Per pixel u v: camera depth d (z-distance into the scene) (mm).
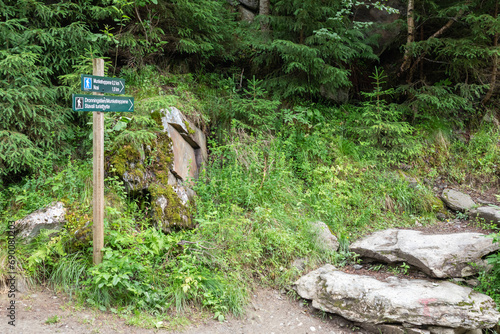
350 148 7027
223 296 4109
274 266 4883
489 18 6418
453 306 3887
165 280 4133
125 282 3691
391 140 7086
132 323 3531
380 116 7000
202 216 5066
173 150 5355
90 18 5883
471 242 4766
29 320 3299
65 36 5250
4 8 4934
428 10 7750
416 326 3816
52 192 4621
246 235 4945
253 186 5656
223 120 6734
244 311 4156
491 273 4500
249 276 4668
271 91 7523
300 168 6543
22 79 4656
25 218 4133
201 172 5660
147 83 6301
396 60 8750
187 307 3957
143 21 6410
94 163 3807
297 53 6785
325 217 5812
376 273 4871
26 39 4906
